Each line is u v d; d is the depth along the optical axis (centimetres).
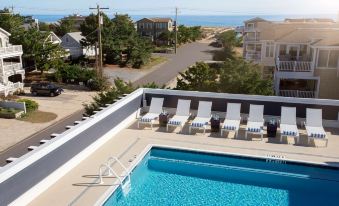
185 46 8300
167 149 1454
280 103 1666
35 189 1069
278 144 1463
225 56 6097
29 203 1036
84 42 5344
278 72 2767
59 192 1096
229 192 1191
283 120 1581
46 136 2355
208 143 1481
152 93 1867
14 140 2269
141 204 1109
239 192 1191
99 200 1052
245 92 2361
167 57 6400
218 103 1750
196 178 1292
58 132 2444
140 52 5262
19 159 1024
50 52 4222
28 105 2897
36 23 5862
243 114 1722
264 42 3434
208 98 1762
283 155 1355
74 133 1256
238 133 1588
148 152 1443
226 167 1372
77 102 3284
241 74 2512
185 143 1484
